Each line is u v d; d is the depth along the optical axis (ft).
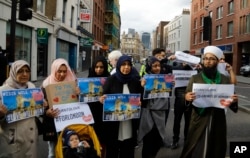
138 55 638.53
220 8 165.07
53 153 15.56
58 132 14.51
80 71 127.75
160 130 17.57
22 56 62.44
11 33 28.25
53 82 15.02
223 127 14.19
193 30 224.33
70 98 14.85
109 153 15.69
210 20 40.73
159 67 18.42
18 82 13.03
